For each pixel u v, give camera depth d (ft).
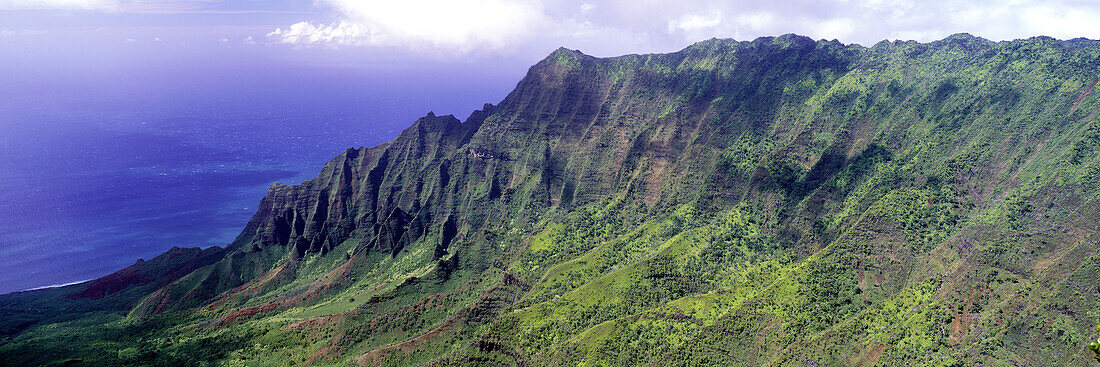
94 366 526.57
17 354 560.20
